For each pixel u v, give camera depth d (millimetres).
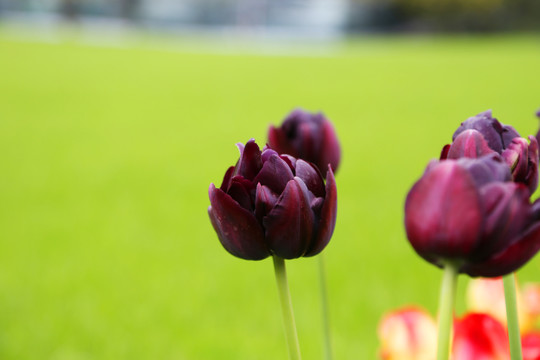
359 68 17812
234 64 18984
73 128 8453
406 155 6496
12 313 2908
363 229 4012
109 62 18203
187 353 2488
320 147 1012
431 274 3236
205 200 4852
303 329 2658
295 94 12375
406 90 12891
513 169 553
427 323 886
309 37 40219
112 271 3416
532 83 13547
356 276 3213
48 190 5188
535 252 475
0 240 3939
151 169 6000
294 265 3475
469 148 538
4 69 15289
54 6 39688
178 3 41406
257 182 580
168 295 3078
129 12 40969
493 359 731
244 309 2910
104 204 4770
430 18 38281
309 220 561
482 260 482
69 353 2525
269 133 1012
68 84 13250
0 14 39125
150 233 4070
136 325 2756
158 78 14984
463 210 470
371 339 2529
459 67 17469
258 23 42000
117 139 7691
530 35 34812
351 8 41625
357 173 5633
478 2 34125
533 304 1002
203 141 7539
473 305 1007
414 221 489
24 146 7156
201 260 3576
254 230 562
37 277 3344
